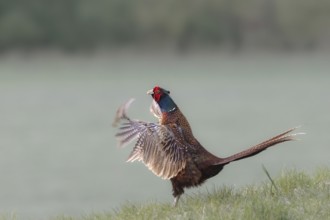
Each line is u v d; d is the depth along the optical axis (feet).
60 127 358.43
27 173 231.30
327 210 54.70
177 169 56.70
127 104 55.01
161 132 56.65
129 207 63.72
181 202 61.57
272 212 53.47
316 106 405.80
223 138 288.51
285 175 64.69
